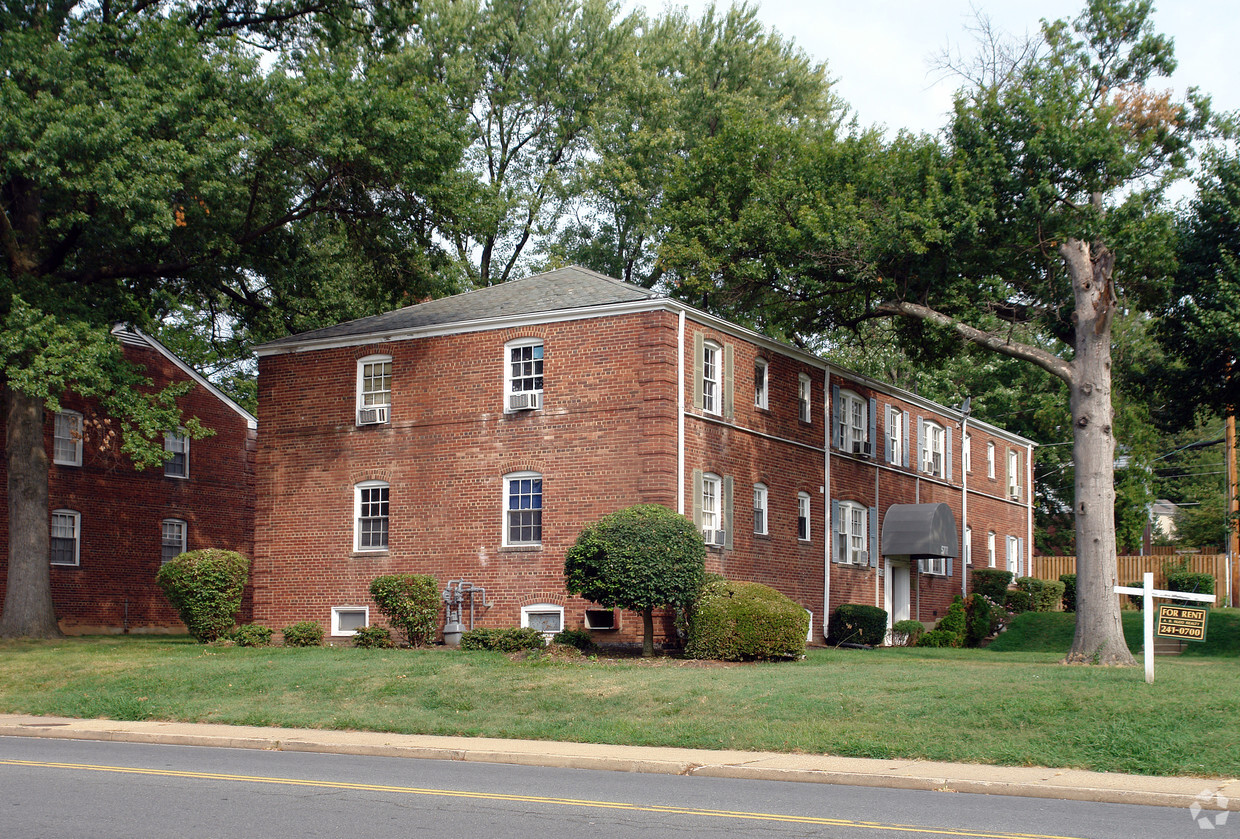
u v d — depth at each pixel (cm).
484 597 2711
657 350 2575
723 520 2762
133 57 2645
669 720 1602
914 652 2834
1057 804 1102
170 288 3319
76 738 1673
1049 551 6450
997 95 2667
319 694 1898
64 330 2531
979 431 4456
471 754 1454
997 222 2652
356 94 2791
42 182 2511
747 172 3444
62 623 3472
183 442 3900
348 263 3909
